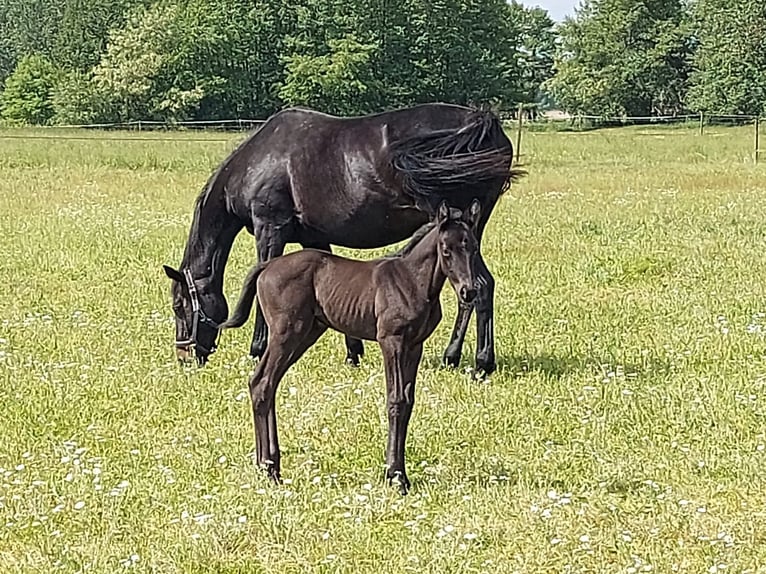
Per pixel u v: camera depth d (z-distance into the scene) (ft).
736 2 152.05
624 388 21.48
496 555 14.61
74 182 58.65
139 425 19.79
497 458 17.98
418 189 21.21
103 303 29.25
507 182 21.99
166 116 154.71
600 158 75.77
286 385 21.98
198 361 23.65
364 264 16.90
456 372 22.90
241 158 23.84
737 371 22.56
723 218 43.52
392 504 16.08
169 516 15.78
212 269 24.20
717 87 152.25
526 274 32.55
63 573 14.23
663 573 14.07
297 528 15.34
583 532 15.20
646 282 31.40
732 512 15.89
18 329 26.30
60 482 16.98
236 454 18.28
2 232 40.96
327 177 22.75
